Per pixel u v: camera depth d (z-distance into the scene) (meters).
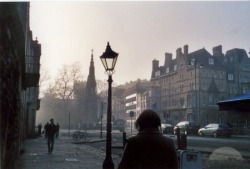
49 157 13.61
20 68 10.61
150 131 3.00
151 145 2.91
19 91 9.91
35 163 11.41
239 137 33.53
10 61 6.68
